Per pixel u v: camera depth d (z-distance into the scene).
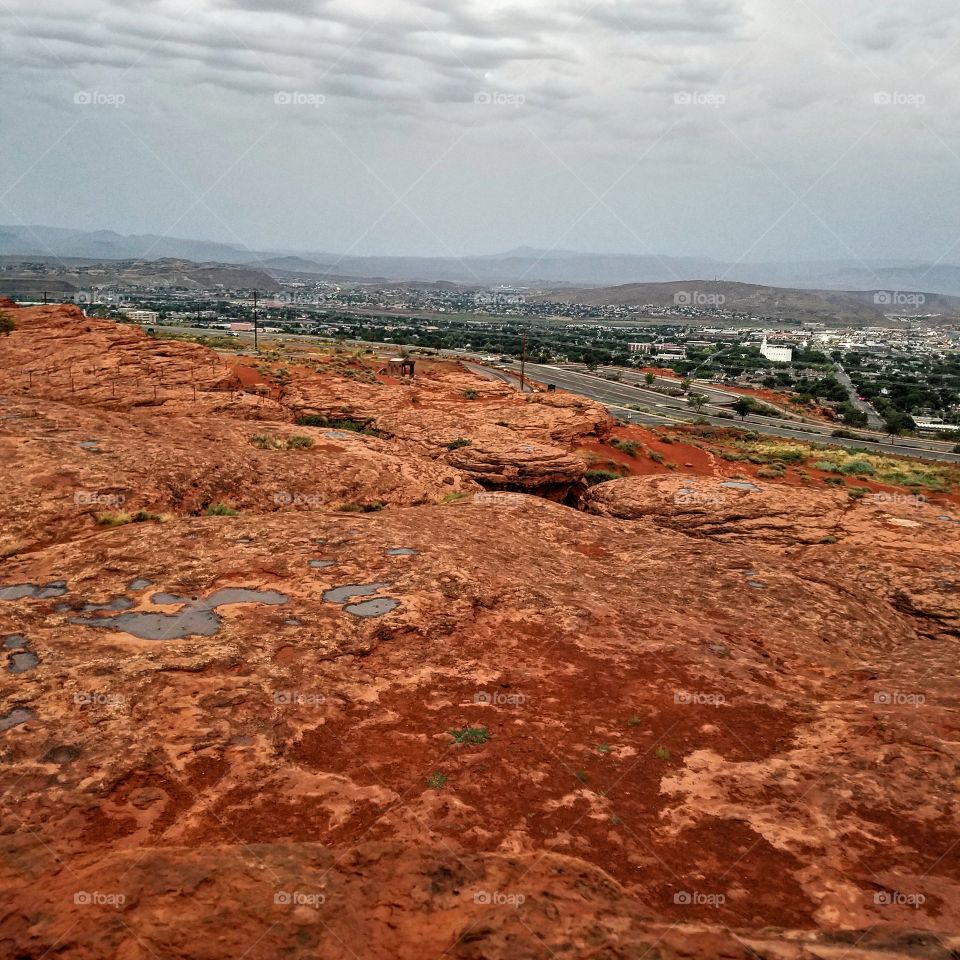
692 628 14.59
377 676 11.33
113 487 19.02
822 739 10.38
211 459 23.08
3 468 18.83
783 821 8.40
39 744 8.63
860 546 24.27
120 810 7.70
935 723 10.84
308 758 9.09
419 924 6.27
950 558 22.70
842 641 15.67
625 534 22.97
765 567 19.45
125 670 10.48
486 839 7.77
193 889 6.29
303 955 5.71
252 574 14.52
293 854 6.95
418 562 15.70
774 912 6.96
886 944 6.47
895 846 8.03
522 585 15.41
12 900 6.16
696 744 10.06
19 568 14.39
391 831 7.71
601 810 8.45
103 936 5.70
